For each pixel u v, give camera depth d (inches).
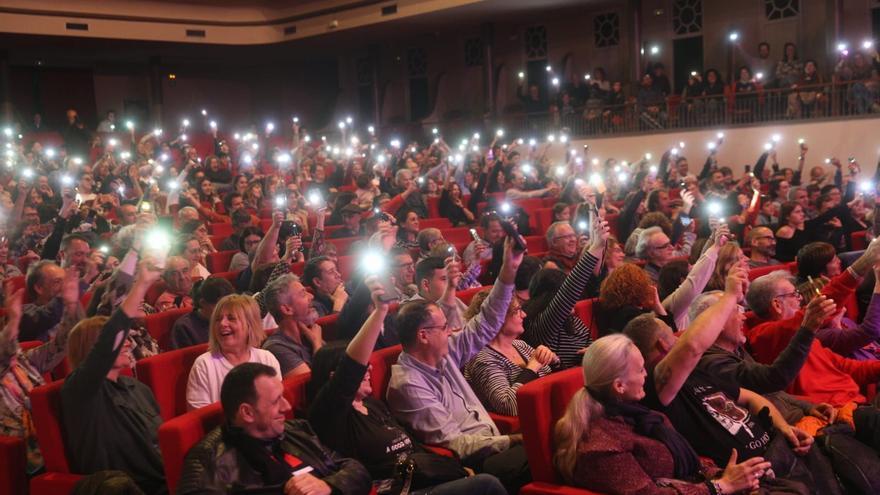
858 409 175.5
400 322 172.4
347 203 438.9
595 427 144.3
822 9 744.3
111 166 569.0
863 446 170.2
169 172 621.6
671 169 581.6
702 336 156.3
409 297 229.1
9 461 152.6
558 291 209.9
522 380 184.7
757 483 144.6
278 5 930.7
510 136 822.5
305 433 144.9
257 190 509.4
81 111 1034.7
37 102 1007.0
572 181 465.1
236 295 170.9
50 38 853.8
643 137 722.2
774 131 651.5
